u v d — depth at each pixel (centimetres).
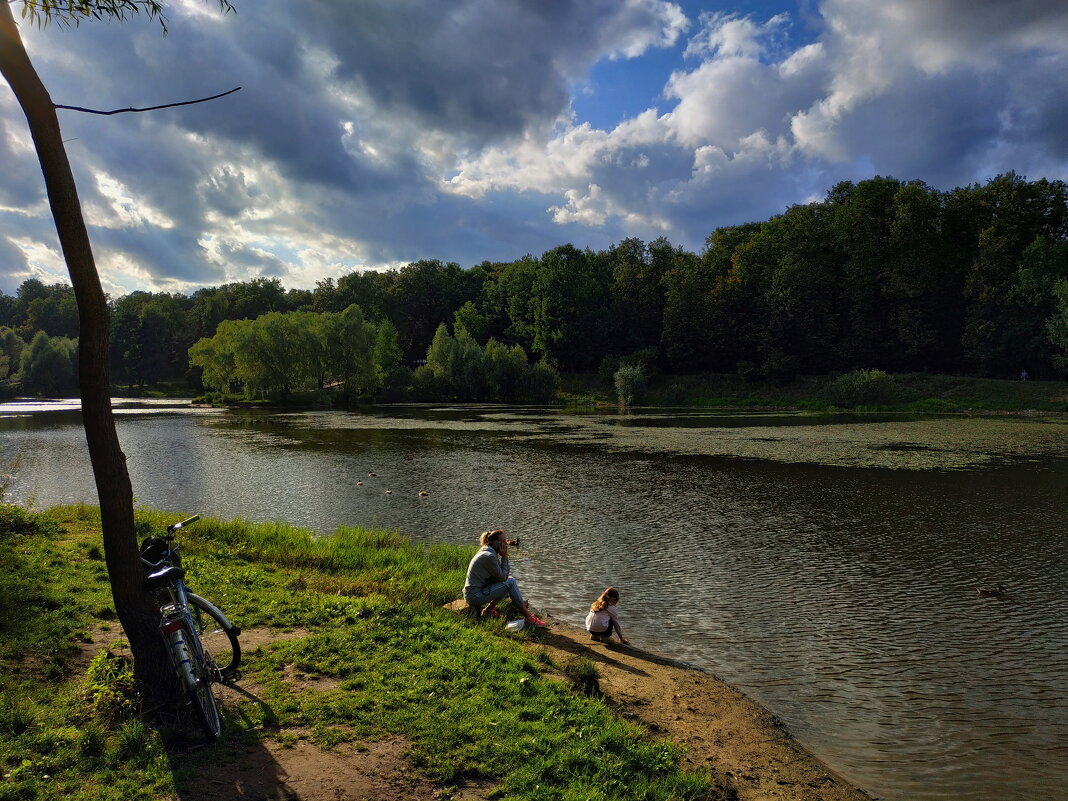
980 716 778
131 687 548
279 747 513
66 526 1363
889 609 1160
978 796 617
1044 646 997
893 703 810
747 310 8788
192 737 513
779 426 5062
